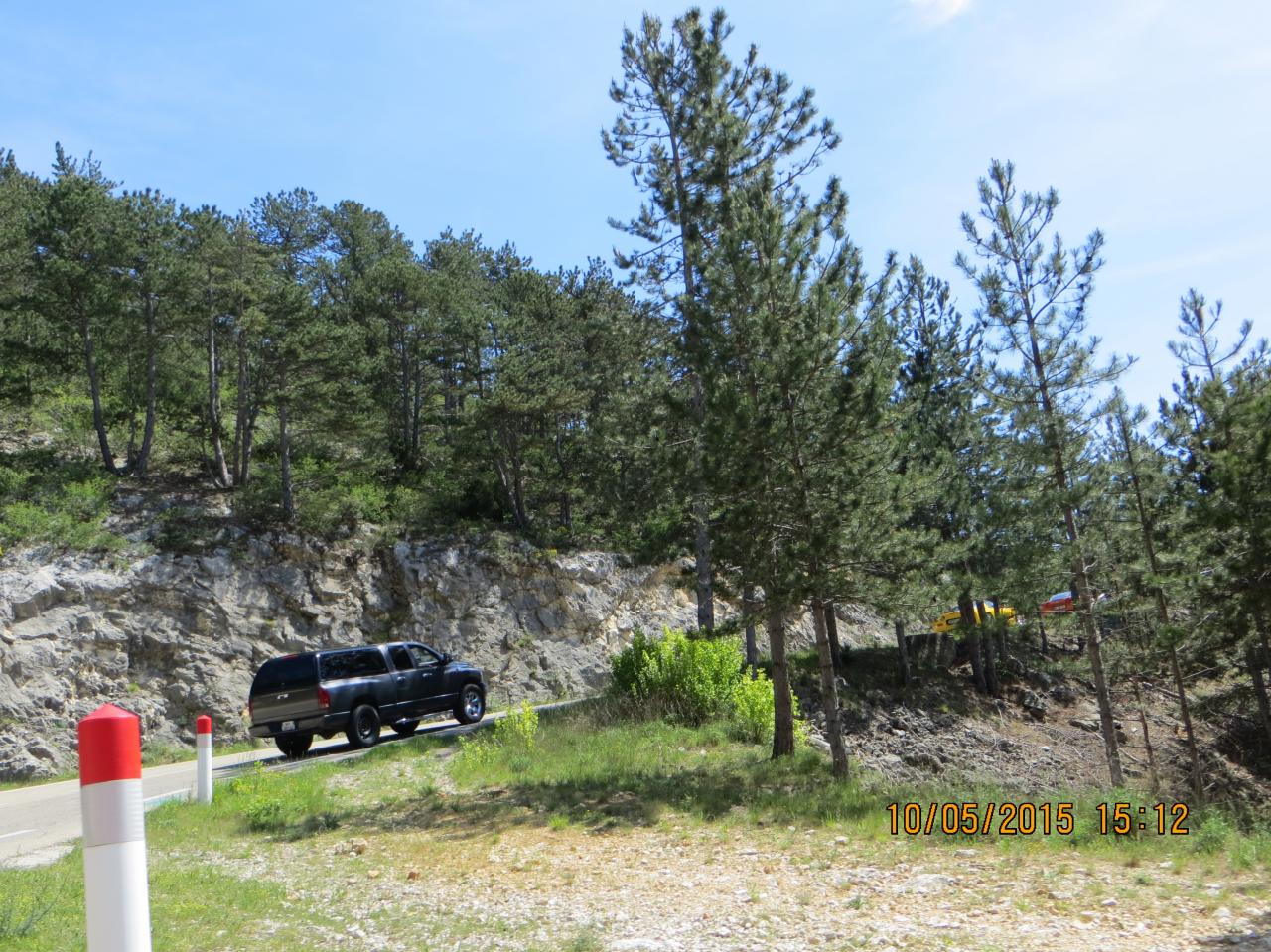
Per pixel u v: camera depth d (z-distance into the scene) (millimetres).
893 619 16125
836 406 14461
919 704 35594
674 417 15734
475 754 15594
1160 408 23125
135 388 40812
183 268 35312
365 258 55719
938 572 15586
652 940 6465
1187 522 20734
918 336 34875
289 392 35375
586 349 41844
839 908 7105
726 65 23531
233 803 12273
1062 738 36031
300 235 58438
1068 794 11453
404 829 10914
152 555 30828
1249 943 5613
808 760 15828
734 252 15156
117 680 27797
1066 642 47250
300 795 12688
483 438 40938
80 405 41219
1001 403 21375
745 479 14219
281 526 34688
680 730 18656
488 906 7602
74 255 34375
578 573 38750
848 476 14602
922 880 7793
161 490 35250
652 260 23359
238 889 7965
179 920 6934
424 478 44062
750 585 15211
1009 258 21141
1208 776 31172
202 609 30516
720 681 20719
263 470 39625
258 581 32562
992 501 21891
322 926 7008
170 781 16516
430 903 7707
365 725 19703
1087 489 20453
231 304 37125
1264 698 23969
